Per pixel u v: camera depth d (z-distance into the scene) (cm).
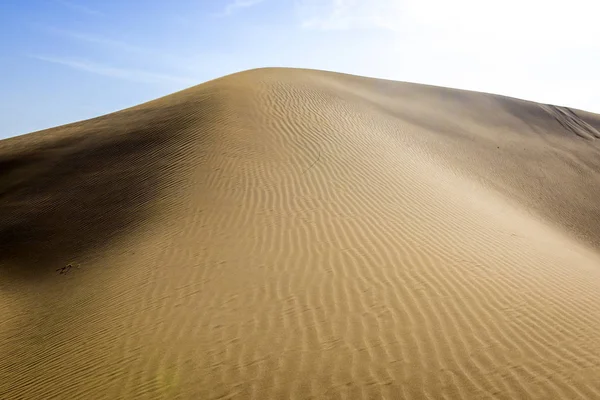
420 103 3077
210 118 1802
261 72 2791
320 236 990
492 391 515
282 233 1017
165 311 766
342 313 695
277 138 1603
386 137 1900
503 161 2380
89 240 1194
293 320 686
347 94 2553
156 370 603
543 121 3394
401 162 1572
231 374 572
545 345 607
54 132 2423
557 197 2134
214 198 1223
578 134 3266
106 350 680
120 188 1418
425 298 731
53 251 1184
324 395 521
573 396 505
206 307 757
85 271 1038
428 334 631
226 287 816
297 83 2455
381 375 548
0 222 1373
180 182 1348
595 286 859
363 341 620
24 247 1223
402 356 584
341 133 1712
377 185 1307
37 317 880
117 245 1115
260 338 647
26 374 677
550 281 845
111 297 866
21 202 1483
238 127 1697
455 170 1914
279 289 787
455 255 912
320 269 848
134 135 1839
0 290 1047
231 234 1034
